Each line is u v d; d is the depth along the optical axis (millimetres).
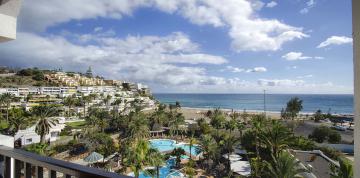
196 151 34719
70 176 1707
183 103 195500
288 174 14445
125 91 128750
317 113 75375
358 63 1043
